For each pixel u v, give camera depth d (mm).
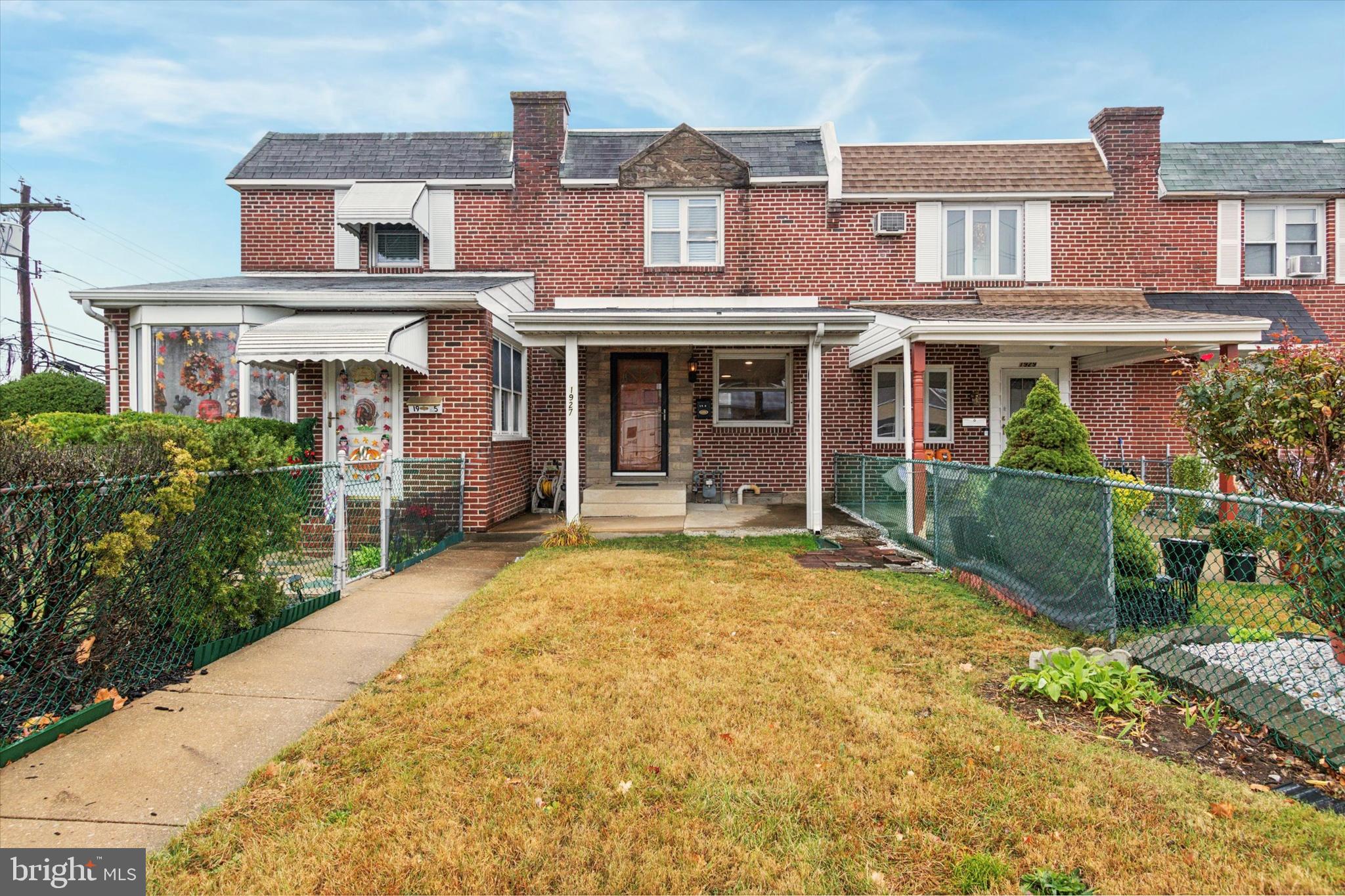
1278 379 4141
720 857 2457
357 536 7719
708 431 12773
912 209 12883
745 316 8906
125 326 9812
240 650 4676
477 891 2293
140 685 3938
